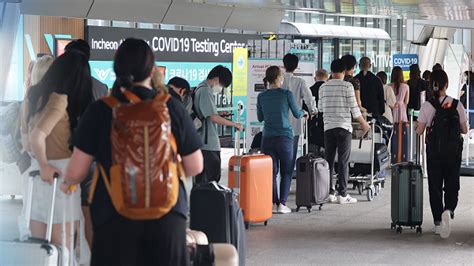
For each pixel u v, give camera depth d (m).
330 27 32.06
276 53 16.31
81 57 6.61
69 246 6.53
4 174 13.73
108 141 4.91
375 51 37.97
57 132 6.58
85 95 6.64
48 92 6.51
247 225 12.18
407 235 11.78
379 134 16.25
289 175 13.55
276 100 13.10
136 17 20.22
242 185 11.93
